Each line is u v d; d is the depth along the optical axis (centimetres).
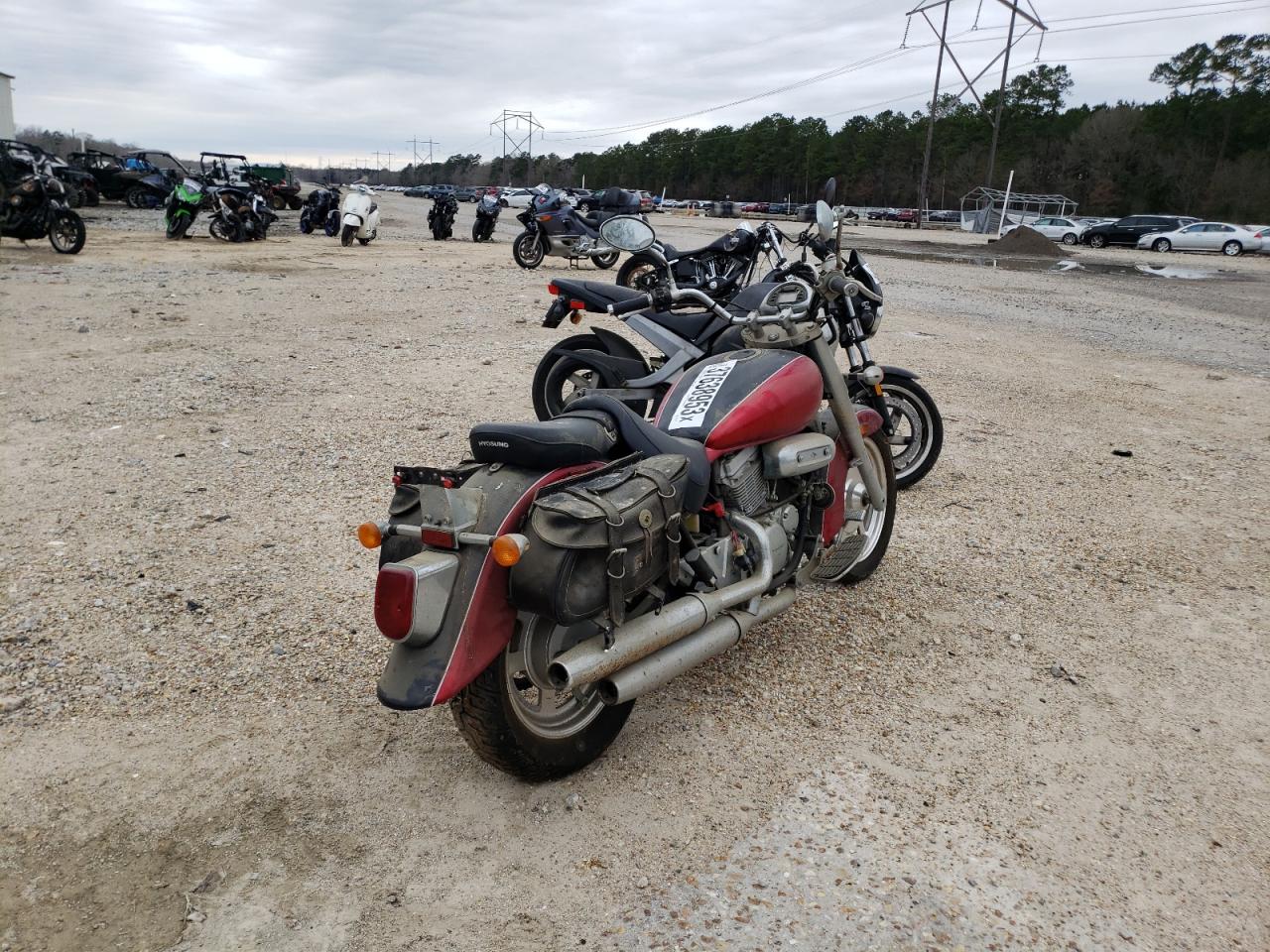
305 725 321
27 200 1666
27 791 282
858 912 249
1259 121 7744
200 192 2083
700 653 310
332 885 252
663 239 2545
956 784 305
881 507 420
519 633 278
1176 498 593
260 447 605
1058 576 473
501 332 1048
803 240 475
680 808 288
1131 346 1163
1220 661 392
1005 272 2294
